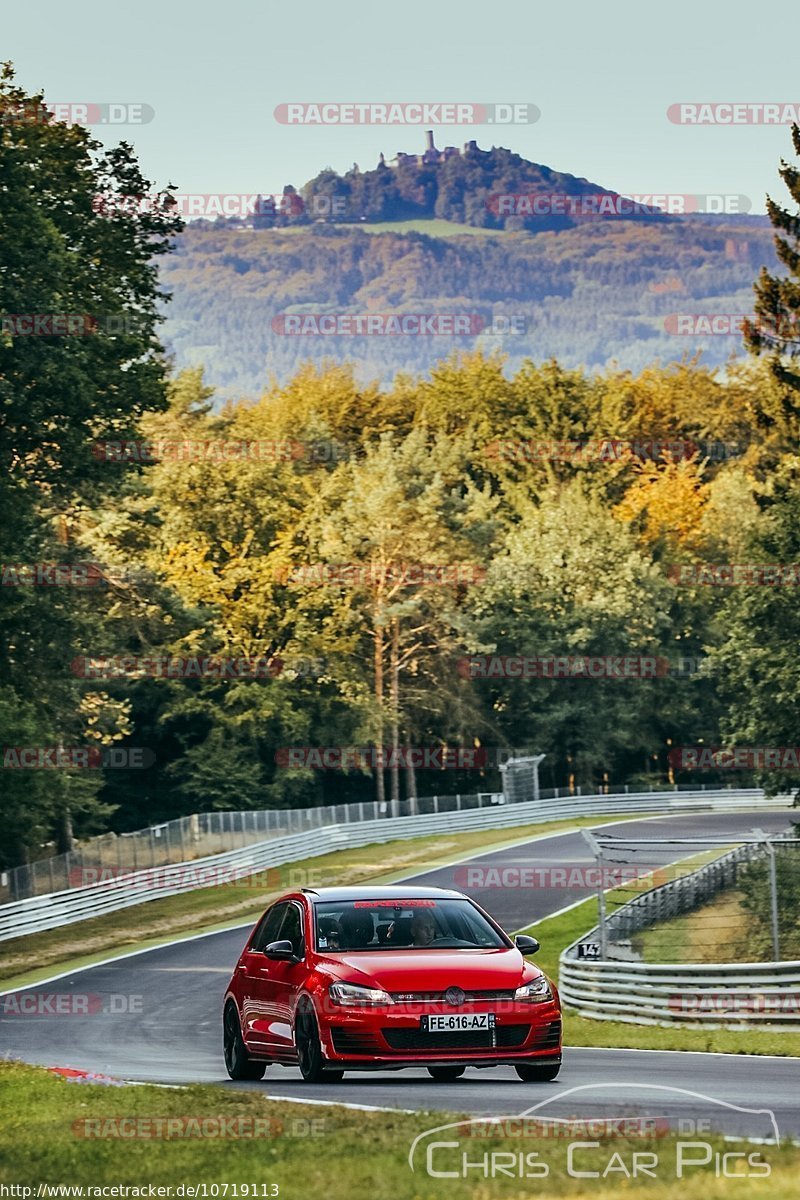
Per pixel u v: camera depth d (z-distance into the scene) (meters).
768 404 150.50
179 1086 41.25
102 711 185.38
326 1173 27.45
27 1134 34.19
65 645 146.50
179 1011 87.44
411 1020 40.25
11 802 131.00
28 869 135.75
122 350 137.00
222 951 119.56
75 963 118.81
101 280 142.38
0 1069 48.41
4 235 125.31
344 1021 40.38
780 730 129.75
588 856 174.00
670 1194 24.44
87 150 141.75
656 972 85.69
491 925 44.50
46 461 139.50
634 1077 44.69
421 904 44.75
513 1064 41.19
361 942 43.31
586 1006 84.31
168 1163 29.67
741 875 124.06
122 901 146.25
